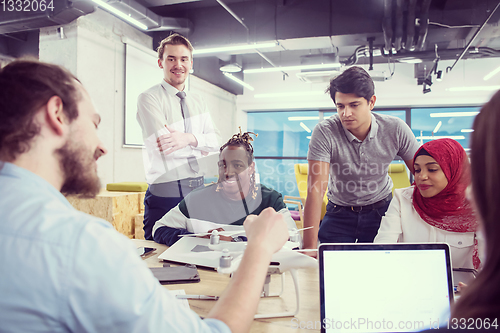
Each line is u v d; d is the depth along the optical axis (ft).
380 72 18.10
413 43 14.76
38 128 1.41
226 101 24.08
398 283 2.13
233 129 25.32
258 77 25.43
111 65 14.79
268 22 15.58
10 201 1.34
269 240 1.84
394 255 2.18
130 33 15.98
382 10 14.38
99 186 1.69
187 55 6.53
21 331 1.21
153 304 1.31
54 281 1.20
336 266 2.17
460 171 3.66
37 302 1.19
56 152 1.48
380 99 22.65
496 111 0.97
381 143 5.34
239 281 1.64
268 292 2.84
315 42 15.81
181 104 6.57
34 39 16.87
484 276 0.90
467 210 3.60
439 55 16.56
